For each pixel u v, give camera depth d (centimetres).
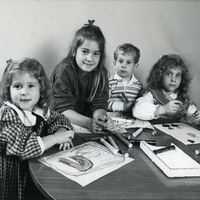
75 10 108
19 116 83
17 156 78
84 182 59
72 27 109
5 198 83
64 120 94
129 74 119
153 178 63
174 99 126
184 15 118
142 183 60
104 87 118
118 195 54
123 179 62
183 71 123
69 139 82
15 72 85
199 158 77
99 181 60
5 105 85
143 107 118
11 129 77
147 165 70
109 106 121
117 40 114
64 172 63
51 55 110
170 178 63
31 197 93
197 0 117
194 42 121
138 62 119
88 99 118
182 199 54
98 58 114
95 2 109
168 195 56
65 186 57
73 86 114
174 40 120
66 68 112
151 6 114
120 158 74
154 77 122
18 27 106
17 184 83
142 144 83
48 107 97
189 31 120
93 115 114
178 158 74
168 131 102
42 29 108
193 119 125
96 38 111
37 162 68
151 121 117
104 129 99
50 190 55
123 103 121
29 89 86
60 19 108
